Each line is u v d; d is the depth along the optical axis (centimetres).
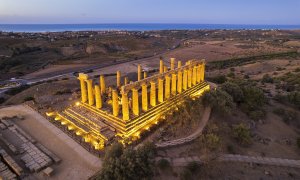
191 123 5053
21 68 16375
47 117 5562
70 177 3647
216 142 4291
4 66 16662
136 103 4738
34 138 4688
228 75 11300
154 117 5162
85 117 5094
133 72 13338
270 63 14238
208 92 6103
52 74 14362
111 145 3988
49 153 4172
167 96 5581
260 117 6125
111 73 13938
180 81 5991
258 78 11062
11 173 3619
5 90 11200
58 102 6544
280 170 4288
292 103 7144
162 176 3616
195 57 19388
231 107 5919
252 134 5350
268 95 7888
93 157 4122
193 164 3806
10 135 4712
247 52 19800
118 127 4638
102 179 3303
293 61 14275
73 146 4444
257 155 4653
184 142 4409
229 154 4512
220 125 5272
